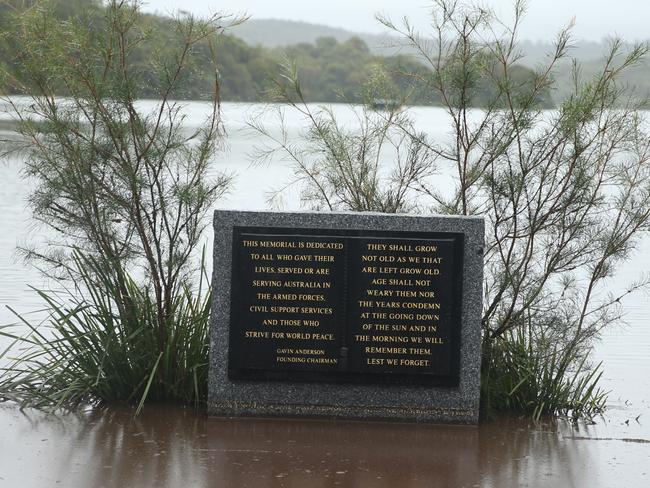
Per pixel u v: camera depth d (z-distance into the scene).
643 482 5.86
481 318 6.73
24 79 7.05
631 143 7.28
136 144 6.96
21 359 7.16
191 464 5.95
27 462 5.93
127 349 7.00
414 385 6.68
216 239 6.65
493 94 7.23
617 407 7.36
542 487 5.78
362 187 7.59
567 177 7.06
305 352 6.65
